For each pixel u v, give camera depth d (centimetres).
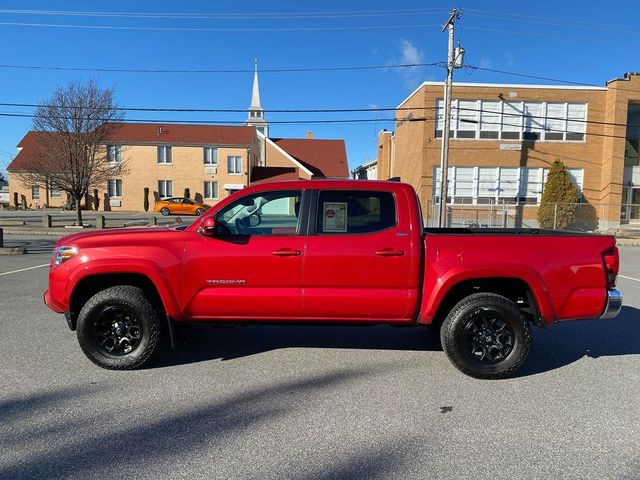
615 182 2575
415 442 329
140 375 450
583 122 2603
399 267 450
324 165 5612
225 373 458
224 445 322
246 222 466
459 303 454
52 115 2442
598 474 292
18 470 289
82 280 462
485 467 298
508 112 2588
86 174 2584
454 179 2603
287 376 452
